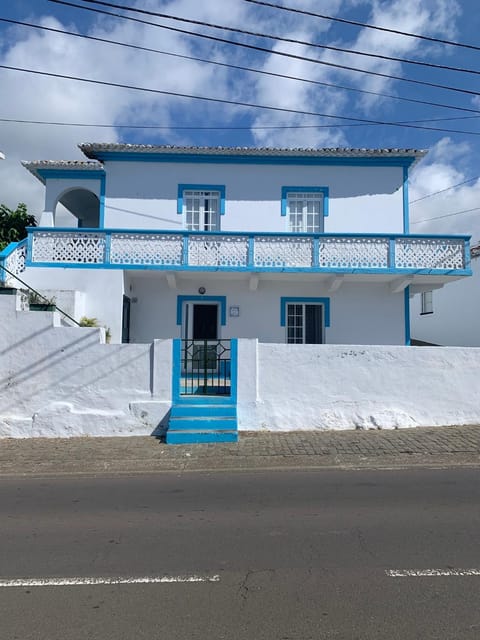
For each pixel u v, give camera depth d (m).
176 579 3.97
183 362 10.69
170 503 6.03
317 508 5.76
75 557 4.42
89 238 13.76
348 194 15.24
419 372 10.37
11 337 9.93
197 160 15.09
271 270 13.80
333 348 10.26
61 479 7.29
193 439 9.20
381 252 14.07
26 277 13.43
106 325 13.36
